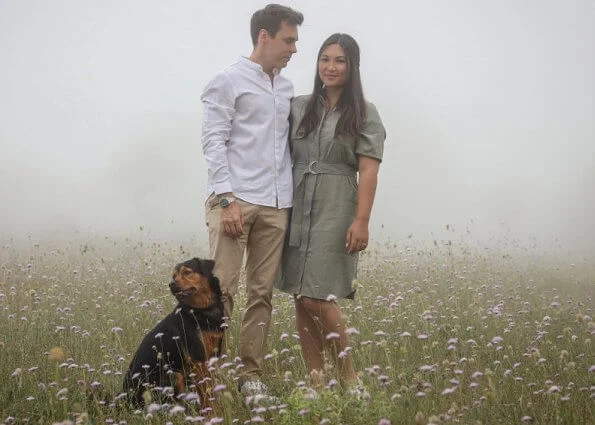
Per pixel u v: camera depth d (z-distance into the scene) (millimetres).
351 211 5336
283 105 5531
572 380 5184
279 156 5469
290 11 5469
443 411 4535
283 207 5449
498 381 5211
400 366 5590
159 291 8664
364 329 6664
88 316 7402
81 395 4895
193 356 4949
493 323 6906
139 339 6668
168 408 4590
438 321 7199
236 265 5418
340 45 5293
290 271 5438
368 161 5293
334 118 5348
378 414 4262
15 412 4809
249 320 5539
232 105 5438
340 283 5297
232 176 5441
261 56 5504
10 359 5781
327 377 5117
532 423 4355
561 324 6988
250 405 4777
